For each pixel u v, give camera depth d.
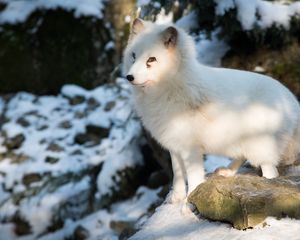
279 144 4.82
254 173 5.23
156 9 8.08
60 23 13.41
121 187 9.51
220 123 4.55
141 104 4.81
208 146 4.68
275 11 8.18
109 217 9.06
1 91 13.56
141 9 8.03
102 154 10.74
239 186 4.10
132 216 8.84
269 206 3.68
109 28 13.33
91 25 13.27
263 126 4.65
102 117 11.83
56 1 13.54
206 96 4.52
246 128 4.62
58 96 13.23
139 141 9.73
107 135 11.42
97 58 13.27
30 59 13.49
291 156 5.23
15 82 13.54
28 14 13.70
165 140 4.72
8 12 13.86
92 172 10.22
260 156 4.73
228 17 8.04
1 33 13.72
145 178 9.62
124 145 10.15
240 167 5.62
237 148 4.73
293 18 8.22
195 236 3.90
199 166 4.71
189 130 4.56
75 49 13.33
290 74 8.25
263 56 8.48
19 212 9.68
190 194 4.45
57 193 9.79
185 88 4.49
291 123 4.89
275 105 4.71
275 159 4.80
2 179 10.59
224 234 3.75
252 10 7.96
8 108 12.88
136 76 4.47
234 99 4.59
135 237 4.32
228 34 8.45
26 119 12.30
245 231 3.66
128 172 9.56
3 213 9.80
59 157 10.91
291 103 4.96
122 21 13.33
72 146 11.30
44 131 11.87
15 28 13.70
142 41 4.62
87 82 13.30
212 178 4.48
